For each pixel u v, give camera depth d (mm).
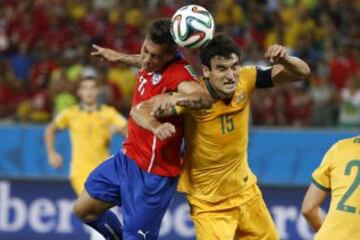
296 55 54562
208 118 23078
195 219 24500
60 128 38469
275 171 41594
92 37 58594
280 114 46906
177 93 22000
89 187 24484
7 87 53625
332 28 57969
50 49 57125
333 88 50188
